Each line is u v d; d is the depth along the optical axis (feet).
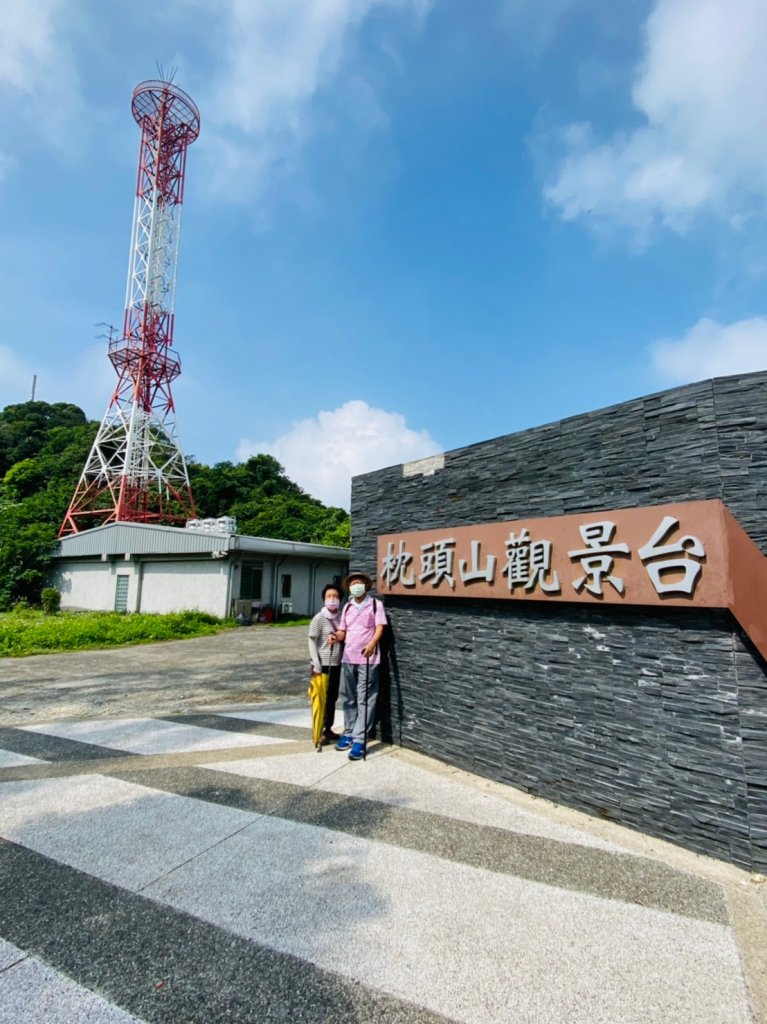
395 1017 5.82
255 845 9.57
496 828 10.10
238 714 19.27
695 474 9.55
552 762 11.25
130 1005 6.02
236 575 55.77
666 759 9.55
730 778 8.80
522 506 12.39
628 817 9.97
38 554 70.79
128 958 6.77
